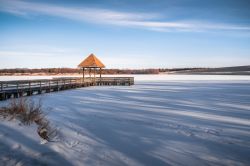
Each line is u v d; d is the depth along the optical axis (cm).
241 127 821
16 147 496
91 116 998
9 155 461
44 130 631
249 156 541
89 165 467
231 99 1678
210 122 898
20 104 722
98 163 479
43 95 1938
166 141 648
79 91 2391
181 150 576
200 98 1744
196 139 671
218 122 900
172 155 541
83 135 684
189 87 2989
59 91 2391
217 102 1509
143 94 2058
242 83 3878
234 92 2264
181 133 734
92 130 750
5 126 588
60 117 955
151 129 779
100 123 859
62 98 1703
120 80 3531
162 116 1016
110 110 1169
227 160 516
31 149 500
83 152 536
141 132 739
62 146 555
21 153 476
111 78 3550
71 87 2798
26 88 1836
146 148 586
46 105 1309
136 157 523
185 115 1043
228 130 777
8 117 655
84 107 1259
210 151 571
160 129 782
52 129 715
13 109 699
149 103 1452
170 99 1673
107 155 528
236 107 1294
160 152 559
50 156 484
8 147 490
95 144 604
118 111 1140
